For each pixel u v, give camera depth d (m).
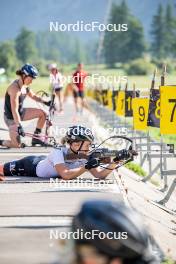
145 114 32.78
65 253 7.36
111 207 7.34
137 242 7.16
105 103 63.25
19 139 32.69
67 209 18.53
